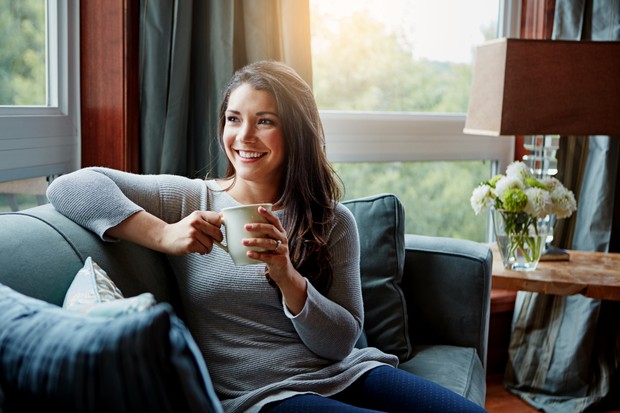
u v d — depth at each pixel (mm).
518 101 2363
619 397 2816
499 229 2363
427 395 1540
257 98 1534
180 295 1594
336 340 1511
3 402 845
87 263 1271
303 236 1569
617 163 2793
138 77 2102
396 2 2801
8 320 897
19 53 1847
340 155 2729
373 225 2119
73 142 2064
